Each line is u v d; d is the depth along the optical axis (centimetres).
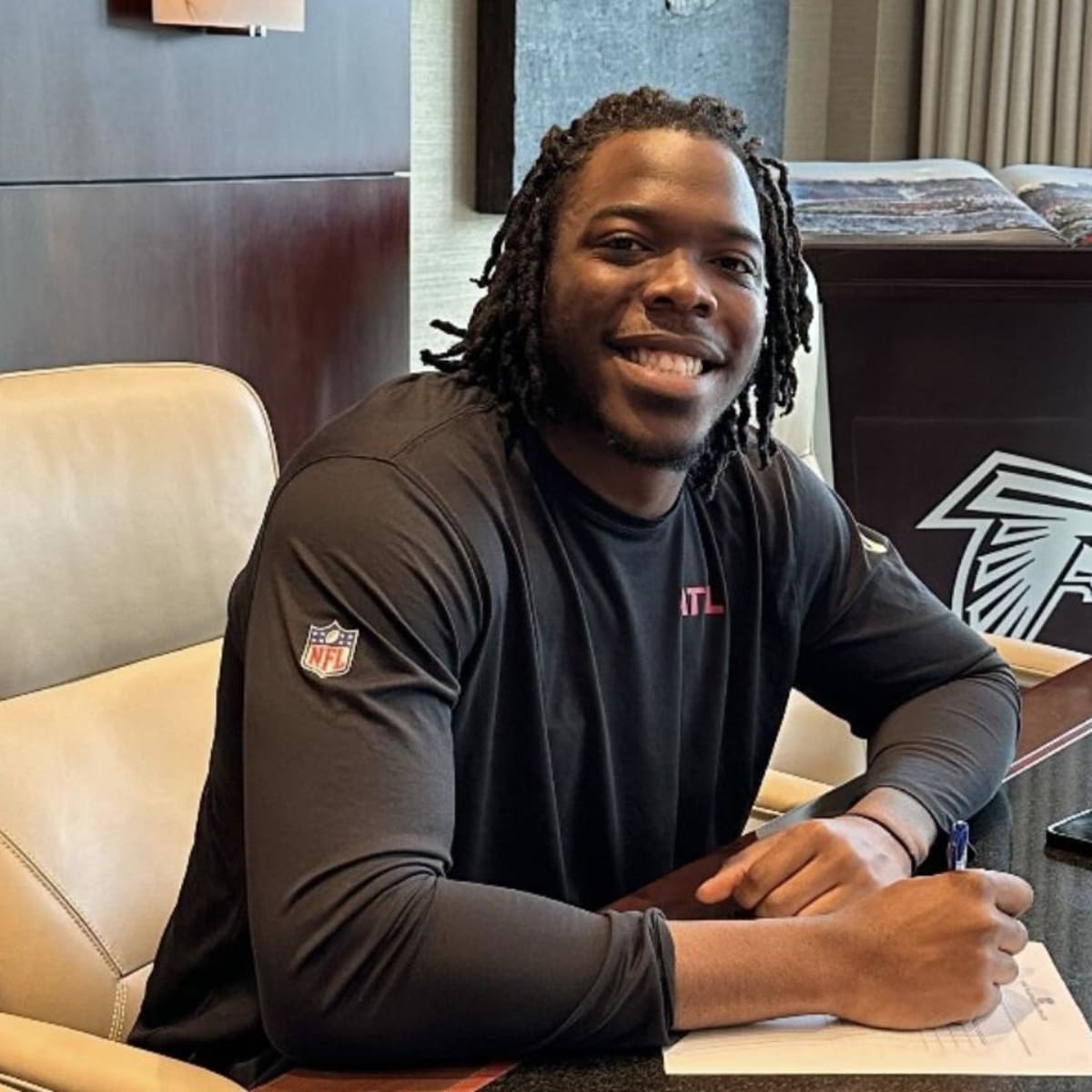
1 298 197
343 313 247
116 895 140
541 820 129
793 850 124
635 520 131
